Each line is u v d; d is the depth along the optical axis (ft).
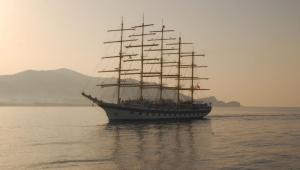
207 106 536.83
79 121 482.28
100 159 159.02
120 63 441.27
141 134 281.54
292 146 214.07
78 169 138.41
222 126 402.93
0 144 216.13
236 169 140.15
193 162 152.76
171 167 141.90
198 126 387.34
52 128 349.41
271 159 163.73
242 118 627.46
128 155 169.99
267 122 506.07
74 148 196.54
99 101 394.11
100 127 356.59
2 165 146.72
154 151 184.14
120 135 272.72
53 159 159.63
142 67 465.88
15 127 365.40
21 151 185.88
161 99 486.38
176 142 228.02
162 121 438.81
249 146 212.23
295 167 145.89
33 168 140.77
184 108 485.15
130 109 402.11
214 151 187.11
